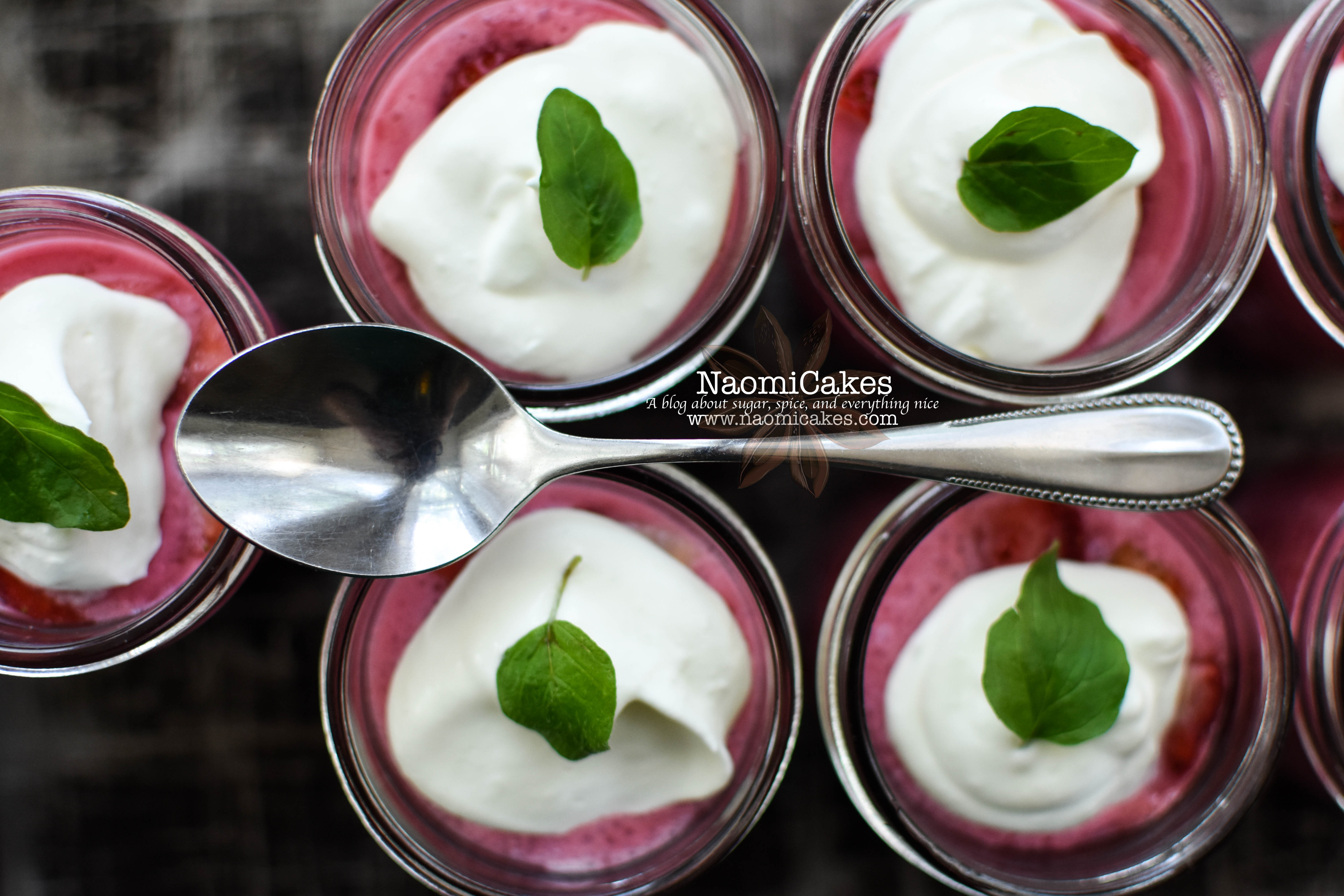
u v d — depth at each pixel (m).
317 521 0.27
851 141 0.29
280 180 0.30
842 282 0.28
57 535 0.27
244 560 0.28
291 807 0.30
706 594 0.28
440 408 0.27
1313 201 0.29
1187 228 0.29
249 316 0.28
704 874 0.31
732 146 0.28
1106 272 0.29
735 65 0.28
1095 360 0.28
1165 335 0.28
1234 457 0.26
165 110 0.30
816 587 0.31
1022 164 0.27
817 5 0.31
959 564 0.29
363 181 0.29
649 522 0.29
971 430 0.27
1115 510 0.27
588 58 0.28
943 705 0.28
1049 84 0.28
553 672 0.26
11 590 0.29
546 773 0.27
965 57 0.28
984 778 0.28
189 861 0.30
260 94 0.30
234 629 0.30
